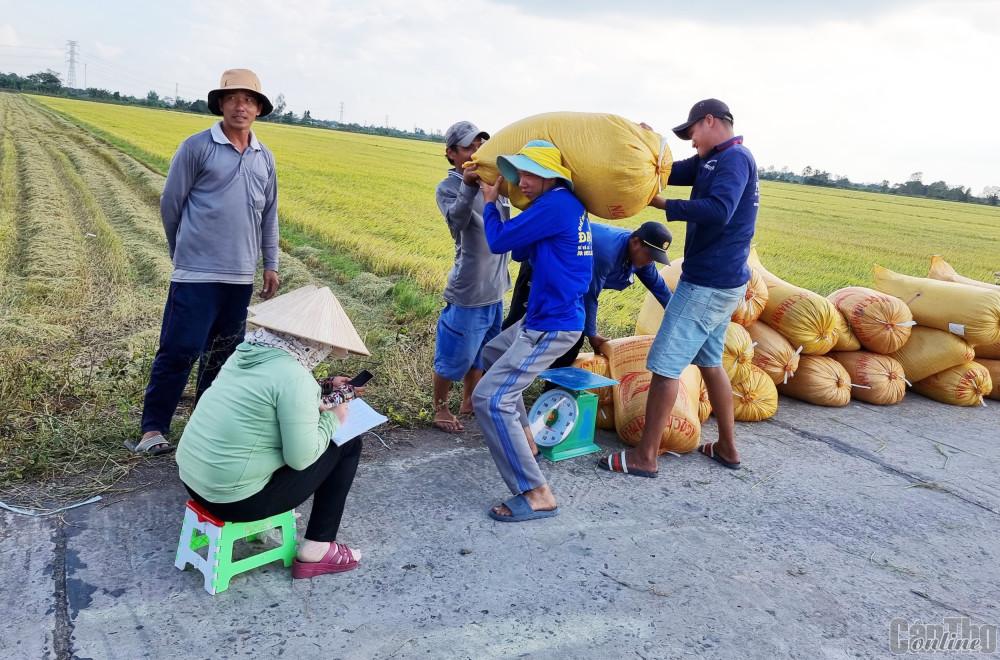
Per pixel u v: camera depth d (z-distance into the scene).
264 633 2.55
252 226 4.06
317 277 10.00
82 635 2.46
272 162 4.21
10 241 10.32
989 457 4.96
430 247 12.77
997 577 3.38
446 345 4.44
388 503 3.59
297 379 2.55
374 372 5.38
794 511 3.91
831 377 5.77
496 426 3.48
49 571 2.79
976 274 17.33
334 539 2.96
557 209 3.38
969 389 6.09
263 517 2.74
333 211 16.94
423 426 4.63
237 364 2.63
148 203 15.66
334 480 2.90
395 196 21.84
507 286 4.58
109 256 9.73
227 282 3.96
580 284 3.50
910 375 6.22
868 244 22.42
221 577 2.74
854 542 3.61
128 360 4.93
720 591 3.07
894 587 3.22
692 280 3.99
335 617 2.68
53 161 22.84
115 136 33.50
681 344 4.00
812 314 5.55
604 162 3.41
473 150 4.20
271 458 2.61
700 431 4.91
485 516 3.55
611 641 2.67
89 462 3.68
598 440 4.79
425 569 3.04
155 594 2.72
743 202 3.88
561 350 3.54
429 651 2.53
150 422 3.85
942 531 3.80
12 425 3.95
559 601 2.89
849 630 2.87
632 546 3.39
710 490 4.10
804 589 3.14
